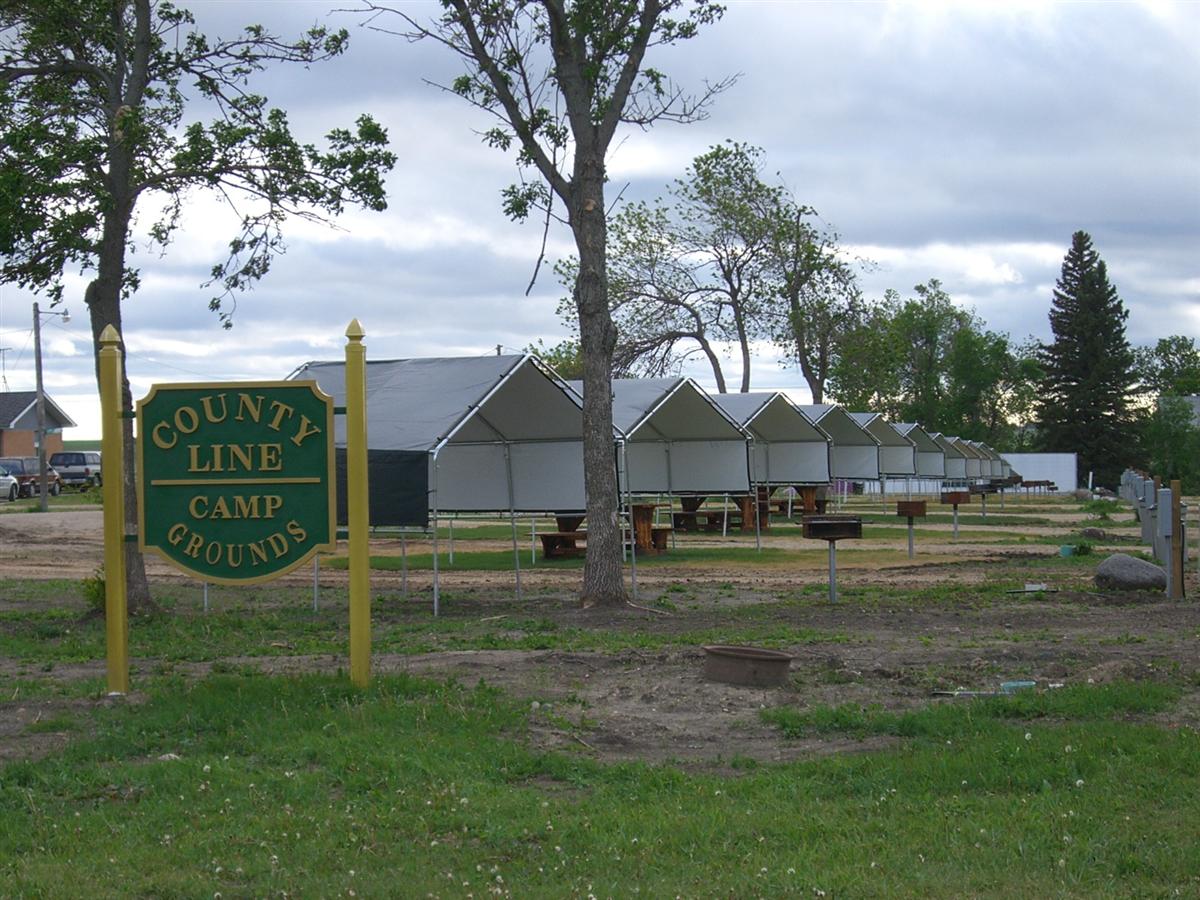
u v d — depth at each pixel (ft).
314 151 48.32
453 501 66.69
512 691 32.68
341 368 62.85
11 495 173.78
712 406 88.79
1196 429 281.74
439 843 20.62
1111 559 57.98
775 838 20.86
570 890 18.33
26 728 28.45
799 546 91.66
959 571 70.69
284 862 19.57
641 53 53.47
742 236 150.92
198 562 31.53
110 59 49.78
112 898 18.06
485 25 52.70
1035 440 286.46
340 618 51.16
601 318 53.26
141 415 31.60
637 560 79.82
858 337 161.17
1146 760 24.48
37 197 44.16
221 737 27.14
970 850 20.03
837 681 34.24
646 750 27.32
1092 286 274.57
